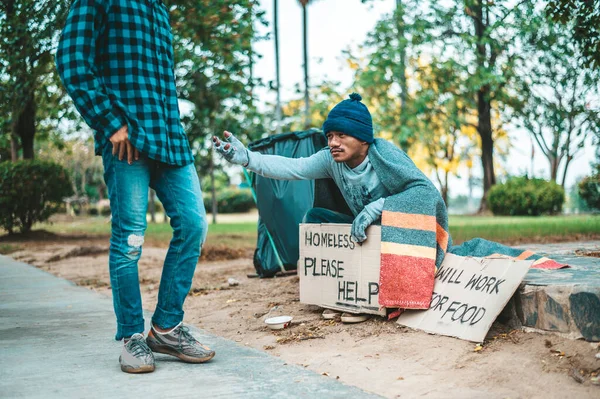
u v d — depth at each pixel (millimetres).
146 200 2764
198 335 3539
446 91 25344
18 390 2441
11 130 16078
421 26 22734
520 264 2986
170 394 2369
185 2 10000
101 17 2609
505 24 21344
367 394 2348
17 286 6125
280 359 2924
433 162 34812
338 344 3141
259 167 3592
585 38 6539
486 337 2965
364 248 3467
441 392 2363
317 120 24734
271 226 5672
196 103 13766
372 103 26078
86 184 50312
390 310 3434
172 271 2840
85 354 3084
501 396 2281
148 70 2707
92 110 2529
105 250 10023
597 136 18828
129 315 2756
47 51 10023
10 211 14938
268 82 12680
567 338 2736
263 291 5020
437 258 3402
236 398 2311
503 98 27109
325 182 4066
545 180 27344
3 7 9680
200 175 24688
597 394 2215
